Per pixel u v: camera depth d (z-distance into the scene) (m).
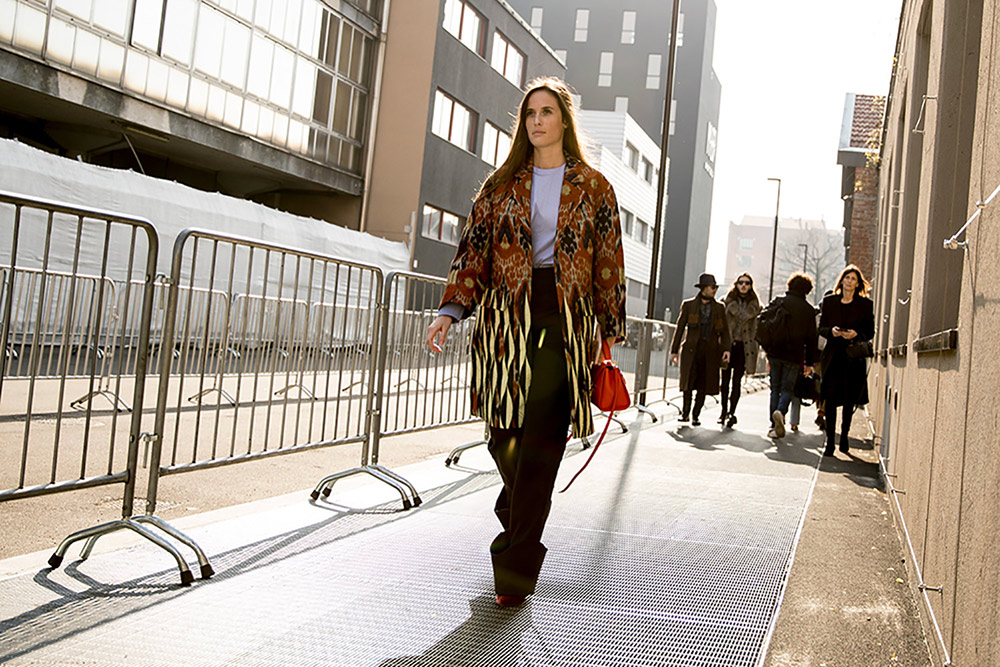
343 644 2.68
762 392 19.80
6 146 11.27
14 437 6.18
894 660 2.75
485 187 3.28
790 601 3.31
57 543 3.71
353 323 5.05
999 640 1.82
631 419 10.40
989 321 2.23
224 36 18.66
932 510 3.05
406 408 5.58
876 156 15.70
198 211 14.38
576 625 2.93
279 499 4.71
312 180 22.09
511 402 3.04
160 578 3.23
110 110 16.17
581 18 62.88
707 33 64.31
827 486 6.06
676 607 3.17
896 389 5.73
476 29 26.47
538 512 3.07
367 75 23.95
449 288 3.23
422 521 4.29
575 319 3.05
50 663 2.42
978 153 2.66
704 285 9.96
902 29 8.24
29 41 14.45
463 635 2.79
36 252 11.71
